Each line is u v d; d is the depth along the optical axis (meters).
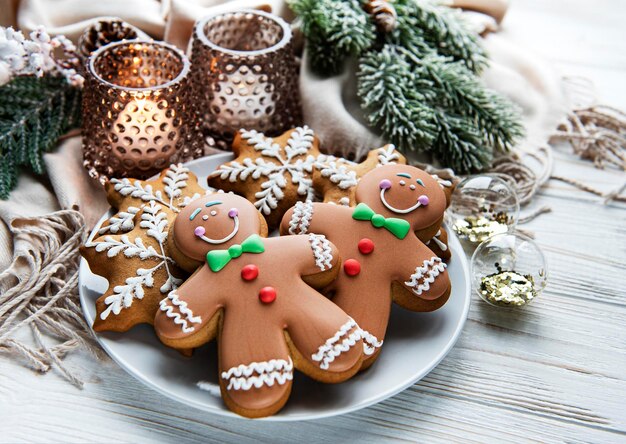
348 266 0.42
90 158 0.52
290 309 0.39
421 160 0.56
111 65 0.54
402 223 0.43
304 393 0.40
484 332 0.46
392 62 0.56
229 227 0.42
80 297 0.43
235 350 0.38
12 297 0.45
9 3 0.57
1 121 0.53
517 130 0.56
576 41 0.70
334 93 0.56
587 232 0.53
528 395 0.43
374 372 0.41
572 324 0.47
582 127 0.60
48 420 0.40
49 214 0.48
